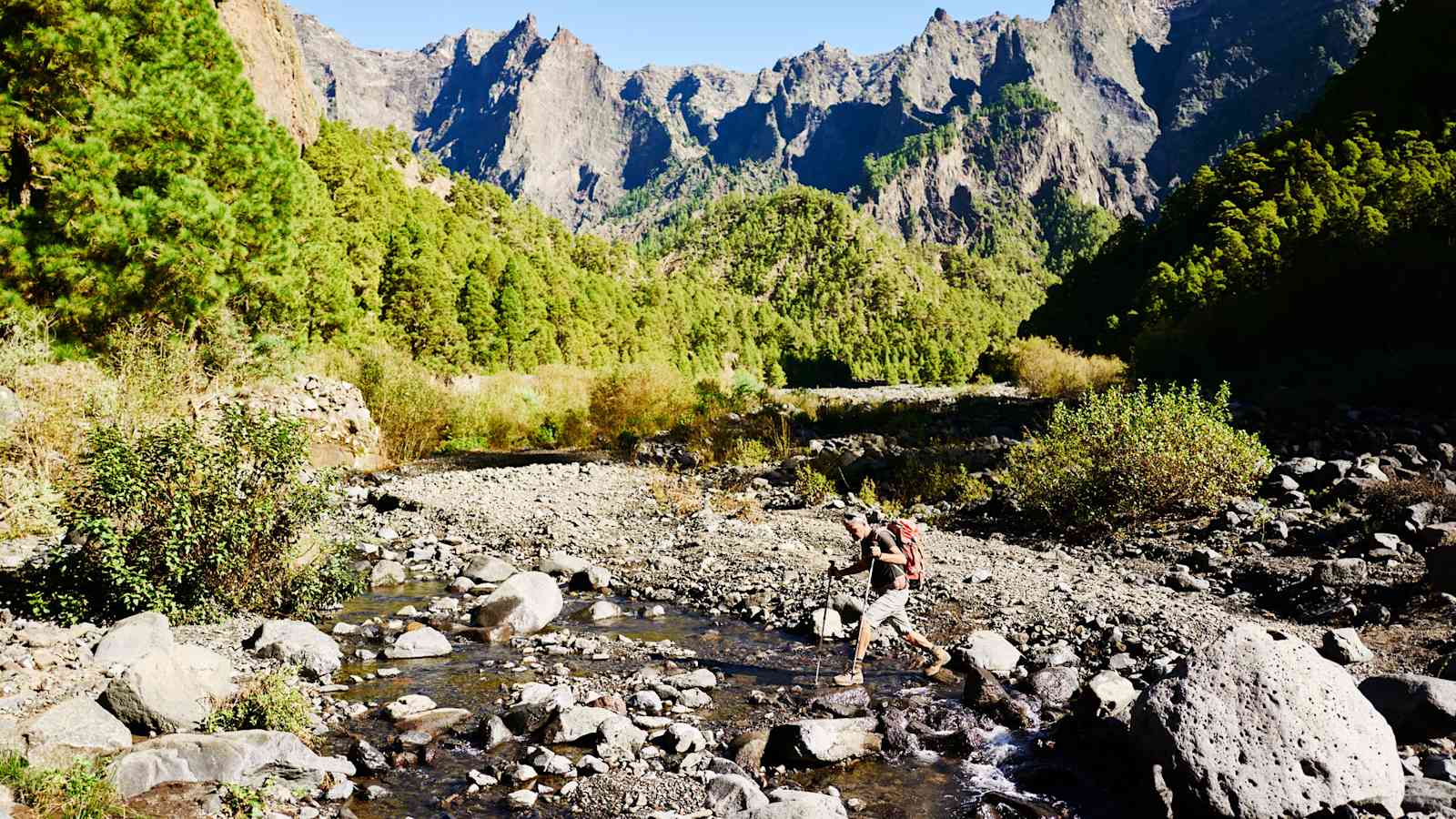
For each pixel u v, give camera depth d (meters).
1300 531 10.30
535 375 34.12
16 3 16.34
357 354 25.59
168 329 16.77
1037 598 8.98
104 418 12.16
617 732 5.65
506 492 15.82
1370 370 19.50
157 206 17.48
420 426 22.59
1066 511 12.27
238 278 20.44
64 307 16.30
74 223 16.33
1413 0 68.31
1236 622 8.02
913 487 15.13
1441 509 9.95
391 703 6.17
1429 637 7.13
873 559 7.40
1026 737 5.91
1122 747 5.32
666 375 29.45
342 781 5.02
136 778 4.47
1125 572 9.99
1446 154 48.84
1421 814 4.36
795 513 13.96
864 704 6.43
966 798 5.07
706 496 15.56
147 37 20.19
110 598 7.71
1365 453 13.20
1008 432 21.84
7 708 5.40
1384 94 65.25
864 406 29.33
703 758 5.47
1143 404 12.14
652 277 188.50
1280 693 4.71
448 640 7.96
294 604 8.54
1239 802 4.49
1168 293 53.59
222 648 7.18
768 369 140.00
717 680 7.10
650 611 9.09
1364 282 24.14
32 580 8.00
